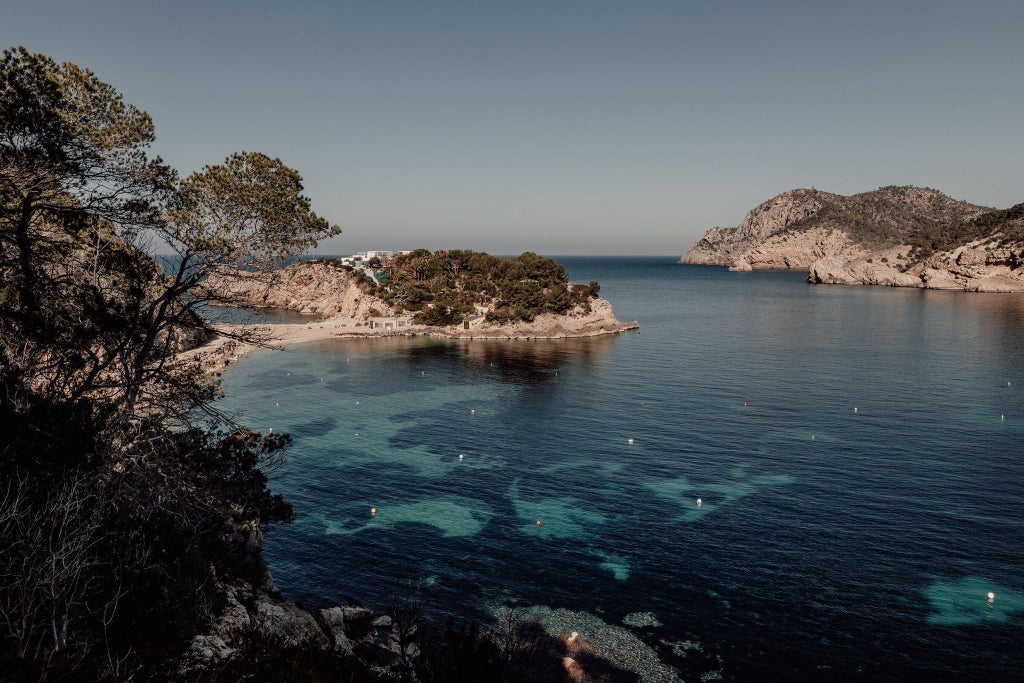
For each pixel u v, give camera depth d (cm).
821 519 4009
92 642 1115
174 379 2064
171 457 2006
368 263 17850
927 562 3450
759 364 9706
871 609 3019
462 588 3225
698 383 8350
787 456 5275
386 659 2338
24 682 886
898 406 6888
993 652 2689
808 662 2645
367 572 3388
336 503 4341
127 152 1880
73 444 1410
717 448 5531
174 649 1290
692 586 3244
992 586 3200
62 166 1730
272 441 2678
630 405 7188
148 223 1911
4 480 1262
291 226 2073
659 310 18900
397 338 13075
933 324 14300
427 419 6644
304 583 3262
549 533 3866
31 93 1672
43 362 1772
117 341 1928
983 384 7906
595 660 2648
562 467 5091
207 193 1972
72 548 1120
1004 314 16012
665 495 4459
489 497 4462
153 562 1522
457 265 16650
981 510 4100
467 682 1374
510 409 7075
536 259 15475
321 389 8144
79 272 1938
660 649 2733
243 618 1695
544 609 3031
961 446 5441
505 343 12488
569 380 8688
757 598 3125
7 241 1720
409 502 4369
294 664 1318
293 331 13312
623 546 3691
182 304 2039
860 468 4944
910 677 2550
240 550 2598
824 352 10744
